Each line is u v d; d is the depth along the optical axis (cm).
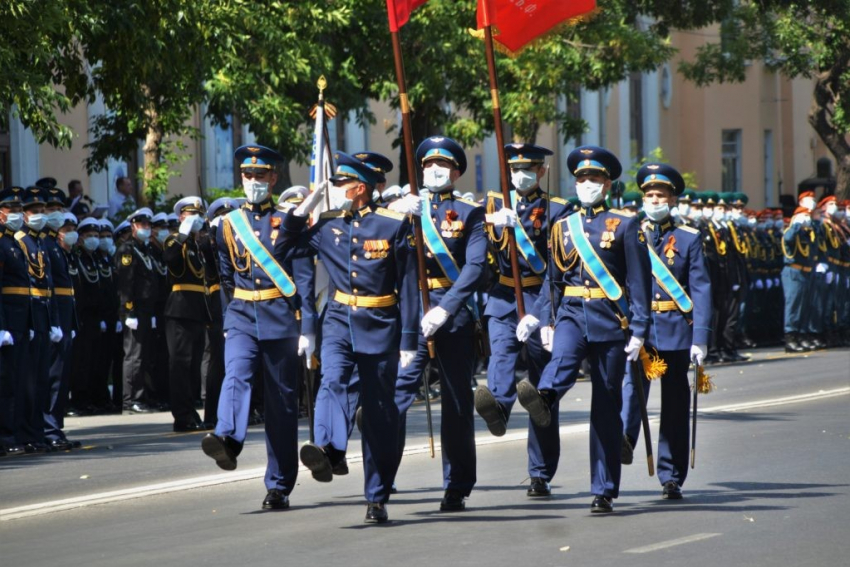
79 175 6019
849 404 3844
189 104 4988
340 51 5809
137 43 4222
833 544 2011
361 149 7606
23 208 3419
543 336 2377
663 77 10362
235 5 4716
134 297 4203
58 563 2003
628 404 2653
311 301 2384
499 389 2533
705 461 2847
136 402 4281
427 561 1942
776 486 2531
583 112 9381
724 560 1911
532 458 2481
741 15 7662
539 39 2827
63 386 3428
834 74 7988
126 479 2822
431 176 2453
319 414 2264
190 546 2094
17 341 3303
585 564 1903
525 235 2575
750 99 11031
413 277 2259
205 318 3759
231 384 2339
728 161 10938
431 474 2777
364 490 2470
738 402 3956
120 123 5194
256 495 2566
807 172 11756
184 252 3725
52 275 3478
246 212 2419
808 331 5919
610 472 2300
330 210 2364
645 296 2288
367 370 2269
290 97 5503
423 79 5806
